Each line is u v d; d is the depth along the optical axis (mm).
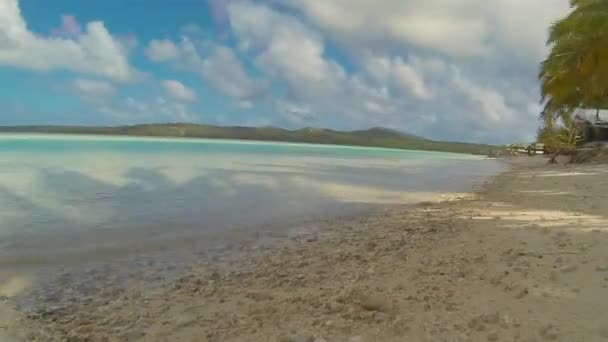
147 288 5285
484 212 10258
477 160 46719
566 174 20875
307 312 4184
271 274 5777
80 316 4398
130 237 7758
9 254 6527
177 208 10656
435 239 7441
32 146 44562
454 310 3961
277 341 3547
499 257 5816
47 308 4629
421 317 3842
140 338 3789
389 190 15547
